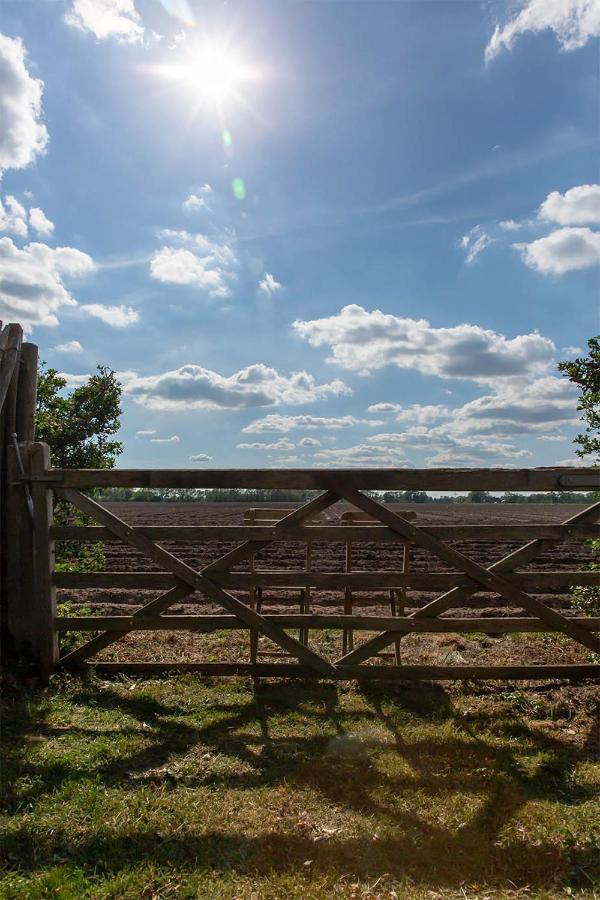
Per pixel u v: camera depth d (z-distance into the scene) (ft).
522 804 11.46
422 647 23.04
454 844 10.17
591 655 21.11
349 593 19.21
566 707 16.53
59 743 13.43
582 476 16.66
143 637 23.03
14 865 9.29
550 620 17.06
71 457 26.78
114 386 28.53
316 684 17.90
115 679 17.98
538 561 50.06
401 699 16.94
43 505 17.56
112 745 13.44
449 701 16.88
